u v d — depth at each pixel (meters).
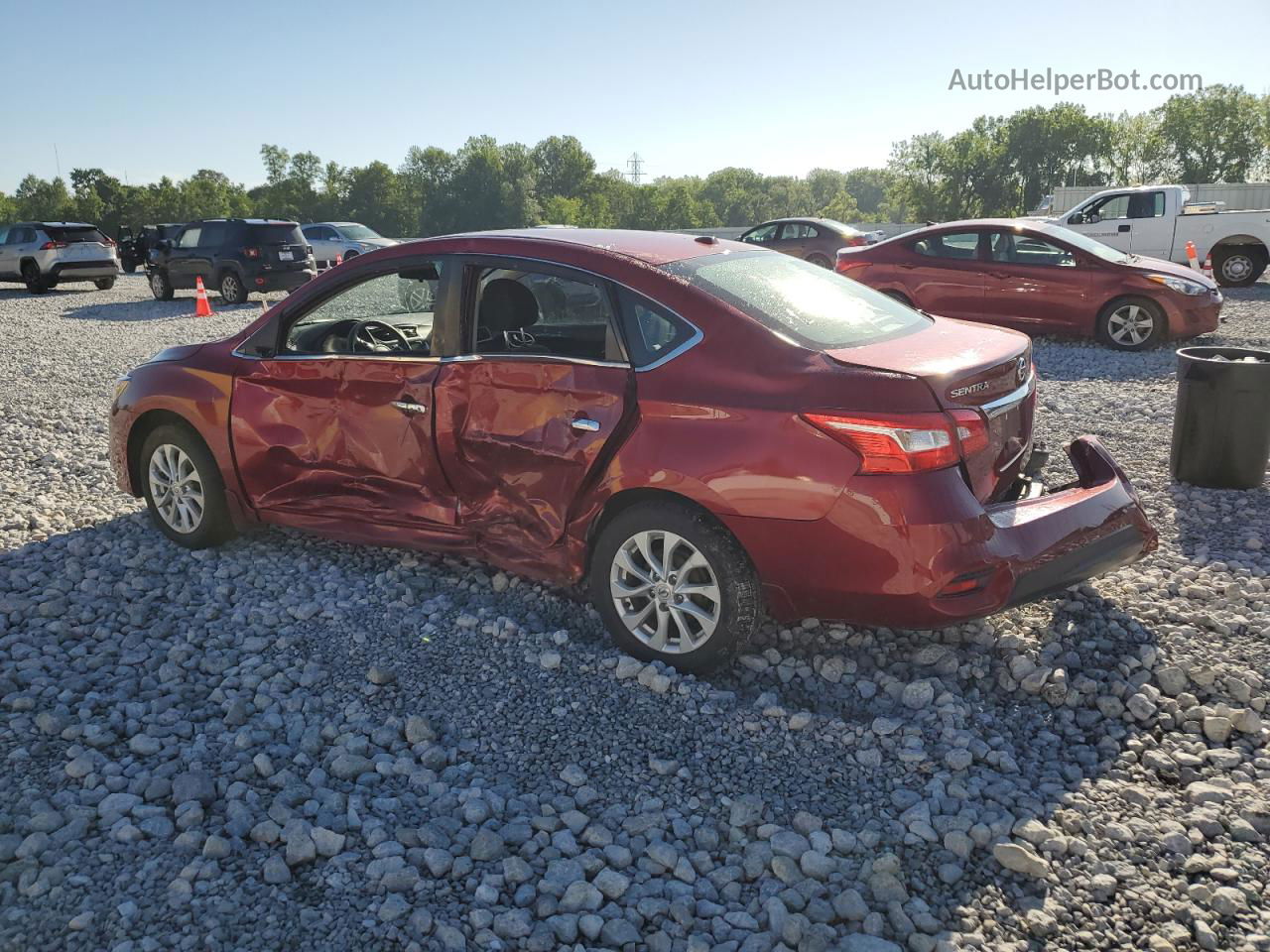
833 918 2.49
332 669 3.78
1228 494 5.64
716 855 2.75
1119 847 2.71
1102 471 3.99
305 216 122.50
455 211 128.75
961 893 2.57
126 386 5.05
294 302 4.56
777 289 3.84
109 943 2.38
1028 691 3.53
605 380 3.66
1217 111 89.56
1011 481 3.76
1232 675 3.55
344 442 4.37
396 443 4.22
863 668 3.72
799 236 21.62
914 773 3.10
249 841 2.79
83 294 23.50
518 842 2.79
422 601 4.37
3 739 3.29
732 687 3.64
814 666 3.74
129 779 3.06
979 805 2.92
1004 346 3.75
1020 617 4.03
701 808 2.94
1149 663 3.65
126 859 2.69
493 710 3.48
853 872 2.65
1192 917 2.44
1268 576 4.43
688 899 2.54
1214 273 18.06
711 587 3.52
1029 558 3.37
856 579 3.26
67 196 136.62
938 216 102.19
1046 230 11.50
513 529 4.00
